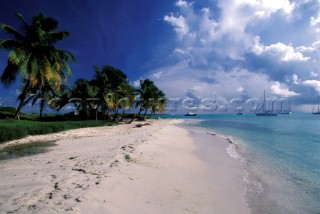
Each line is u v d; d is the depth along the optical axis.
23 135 20.73
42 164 9.83
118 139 18.31
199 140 23.05
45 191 6.19
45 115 57.31
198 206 6.77
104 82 45.59
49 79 28.00
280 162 13.69
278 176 10.69
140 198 6.52
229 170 11.48
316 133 32.34
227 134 30.75
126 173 8.36
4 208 5.09
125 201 6.09
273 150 17.97
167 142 18.77
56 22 29.81
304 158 14.94
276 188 9.04
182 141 21.20
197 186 8.52
